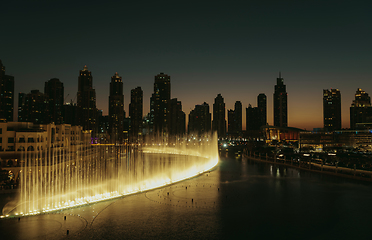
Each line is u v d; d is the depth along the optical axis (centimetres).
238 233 4941
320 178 10831
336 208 6469
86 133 19662
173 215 5947
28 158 11419
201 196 7681
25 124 13350
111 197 7450
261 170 13588
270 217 5812
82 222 5475
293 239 4681
